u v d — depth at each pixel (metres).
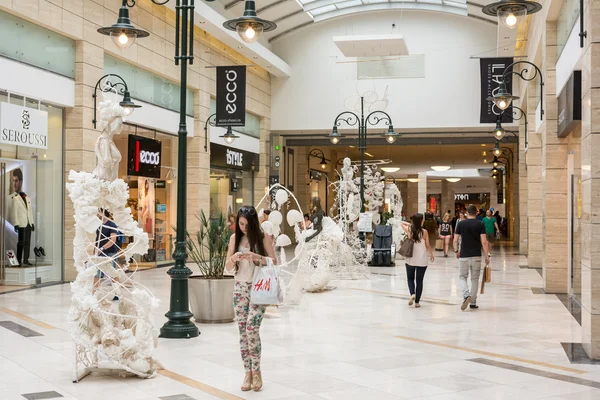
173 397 6.25
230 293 10.79
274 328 10.19
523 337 9.45
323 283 15.12
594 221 7.92
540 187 22.03
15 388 6.58
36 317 11.16
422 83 30.38
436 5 29.75
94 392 6.45
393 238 24.66
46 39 16.16
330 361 7.82
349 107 30.20
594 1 7.93
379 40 25.80
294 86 31.62
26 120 14.90
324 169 43.19
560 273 14.98
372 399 6.17
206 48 25.64
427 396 6.27
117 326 7.31
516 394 6.34
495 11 9.27
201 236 11.46
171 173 23.77
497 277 18.75
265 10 28.12
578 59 11.16
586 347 8.30
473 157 47.16
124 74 20.00
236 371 7.33
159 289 15.52
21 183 15.74
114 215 7.61
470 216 12.33
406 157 47.50
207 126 25.50
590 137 7.92
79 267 7.26
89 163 17.47
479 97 29.95
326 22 31.22
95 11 17.77
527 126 23.12
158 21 21.69
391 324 10.59
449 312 11.97
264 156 31.44
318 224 15.28
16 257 15.69
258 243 6.57
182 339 9.25
